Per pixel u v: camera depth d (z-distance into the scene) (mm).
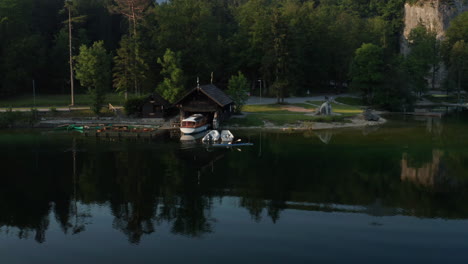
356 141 50688
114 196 29141
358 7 190250
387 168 36781
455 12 164500
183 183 32250
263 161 39719
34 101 77812
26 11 98500
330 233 22641
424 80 112688
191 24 93188
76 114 68062
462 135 55500
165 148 46562
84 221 24688
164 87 70875
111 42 116688
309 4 130375
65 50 98438
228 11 142500
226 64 106375
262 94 100062
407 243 21375
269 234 22547
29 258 20125
